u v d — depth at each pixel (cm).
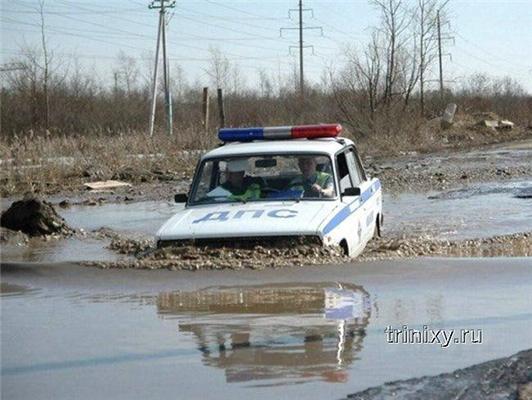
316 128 1186
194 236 964
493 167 2831
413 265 923
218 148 1145
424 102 5838
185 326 685
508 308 723
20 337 668
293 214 995
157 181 2639
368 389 523
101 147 2934
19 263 989
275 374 555
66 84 5900
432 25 5275
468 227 1455
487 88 8000
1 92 5688
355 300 763
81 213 1856
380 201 1320
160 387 536
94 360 600
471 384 530
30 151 2720
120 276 898
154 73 5669
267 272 880
